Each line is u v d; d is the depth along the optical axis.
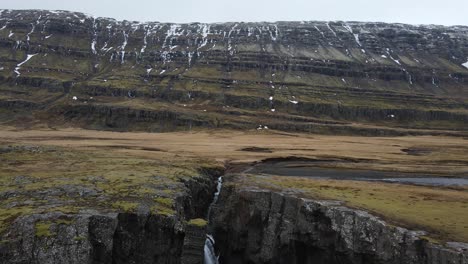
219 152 136.12
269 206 64.56
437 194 70.69
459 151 158.75
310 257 57.66
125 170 76.31
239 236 66.75
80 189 58.81
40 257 41.84
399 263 46.19
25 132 196.00
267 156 129.88
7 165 78.69
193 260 60.03
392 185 83.12
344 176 100.88
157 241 50.78
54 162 84.50
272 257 60.62
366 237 50.28
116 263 47.41
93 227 46.66
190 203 64.88
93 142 152.00
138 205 52.94
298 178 88.50
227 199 74.06
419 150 164.12
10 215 47.19
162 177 70.56
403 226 49.47
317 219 57.31
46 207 49.97
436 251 43.25
